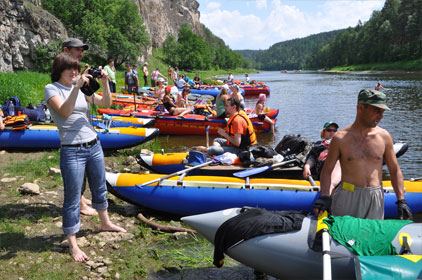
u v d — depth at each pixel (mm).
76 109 3504
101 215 4109
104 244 3900
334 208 3086
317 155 5020
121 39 40969
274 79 50719
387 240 2629
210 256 3830
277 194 4527
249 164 5387
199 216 3461
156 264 3637
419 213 4793
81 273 3350
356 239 2656
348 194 2947
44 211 4566
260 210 3238
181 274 3492
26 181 5605
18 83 12320
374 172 2893
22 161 6781
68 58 3395
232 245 3121
